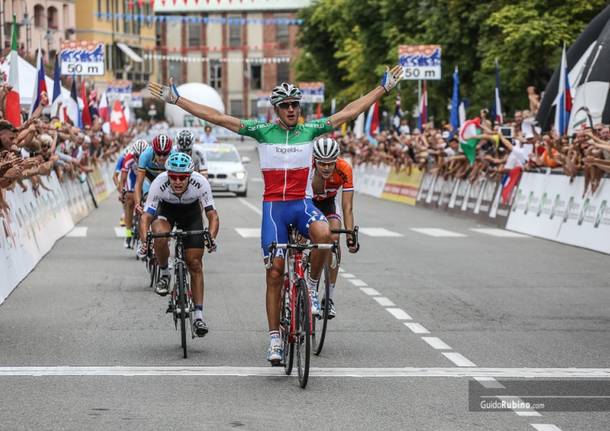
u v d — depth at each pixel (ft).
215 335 57.62
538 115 146.20
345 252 101.96
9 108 100.32
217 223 55.57
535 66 199.72
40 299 70.54
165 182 56.85
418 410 41.16
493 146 141.79
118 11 465.06
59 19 362.74
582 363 50.16
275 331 48.29
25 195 91.76
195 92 410.52
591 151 104.12
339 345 54.90
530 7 198.18
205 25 625.00
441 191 166.50
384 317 63.82
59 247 104.47
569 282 79.92
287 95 48.06
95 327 59.82
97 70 178.50
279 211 48.80
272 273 48.26
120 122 253.44
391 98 247.70
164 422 39.14
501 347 54.24
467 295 73.05
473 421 39.45
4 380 46.16
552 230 115.24
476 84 218.18
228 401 42.63
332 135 264.93
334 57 375.25
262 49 628.28
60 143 126.72
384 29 264.52
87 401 42.37
